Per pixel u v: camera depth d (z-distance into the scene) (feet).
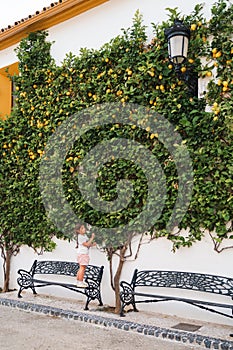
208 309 16.57
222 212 17.47
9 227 26.14
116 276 20.29
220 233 17.51
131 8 22.26
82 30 24.39
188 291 18.39
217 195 17.67
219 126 17.88
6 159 26.66
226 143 17.75
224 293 16.57
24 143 25.55
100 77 22.31
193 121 18.52
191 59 18.81
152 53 20.08
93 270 21.43
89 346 14.99
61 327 17.62
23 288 23.43
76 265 22.31
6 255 26.55
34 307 20.62
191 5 19.93
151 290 19.56
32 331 16.98
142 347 14.87
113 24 22.97
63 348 14.78
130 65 21.03
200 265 18.19
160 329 16.38
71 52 24.40
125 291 19.27
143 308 19.75
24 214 25.27
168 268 19.13
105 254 21.45
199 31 18.84
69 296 22.90
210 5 19.21
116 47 21.74
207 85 18.63
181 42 17.84
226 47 17.99
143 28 21.08
